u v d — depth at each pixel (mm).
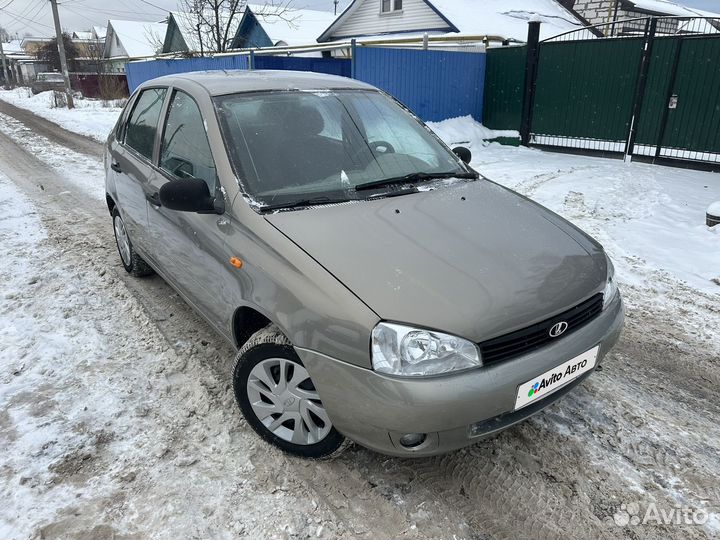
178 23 24984
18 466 2385
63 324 3680
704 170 8750
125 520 2113
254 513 2158
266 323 2645
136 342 3453
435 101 11320
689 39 8539
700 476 2363
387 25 18203
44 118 18125
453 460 2457
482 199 2865
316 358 2078
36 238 5535
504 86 11570
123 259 4629
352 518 2143
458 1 17719
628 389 3016
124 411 2770
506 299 2068
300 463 2430
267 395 2439
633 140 9586
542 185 7660
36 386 2982
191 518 2129
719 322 3777
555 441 2578
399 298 1997
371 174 2885
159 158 3377
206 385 2988
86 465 2398
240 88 3057
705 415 2795
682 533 2080
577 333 2246
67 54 41562
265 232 2354
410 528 2098
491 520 2139
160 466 2396
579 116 10297
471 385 1938
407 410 1908
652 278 4492
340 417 2082
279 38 22578
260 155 2721
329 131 3021
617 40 9422
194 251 2854
